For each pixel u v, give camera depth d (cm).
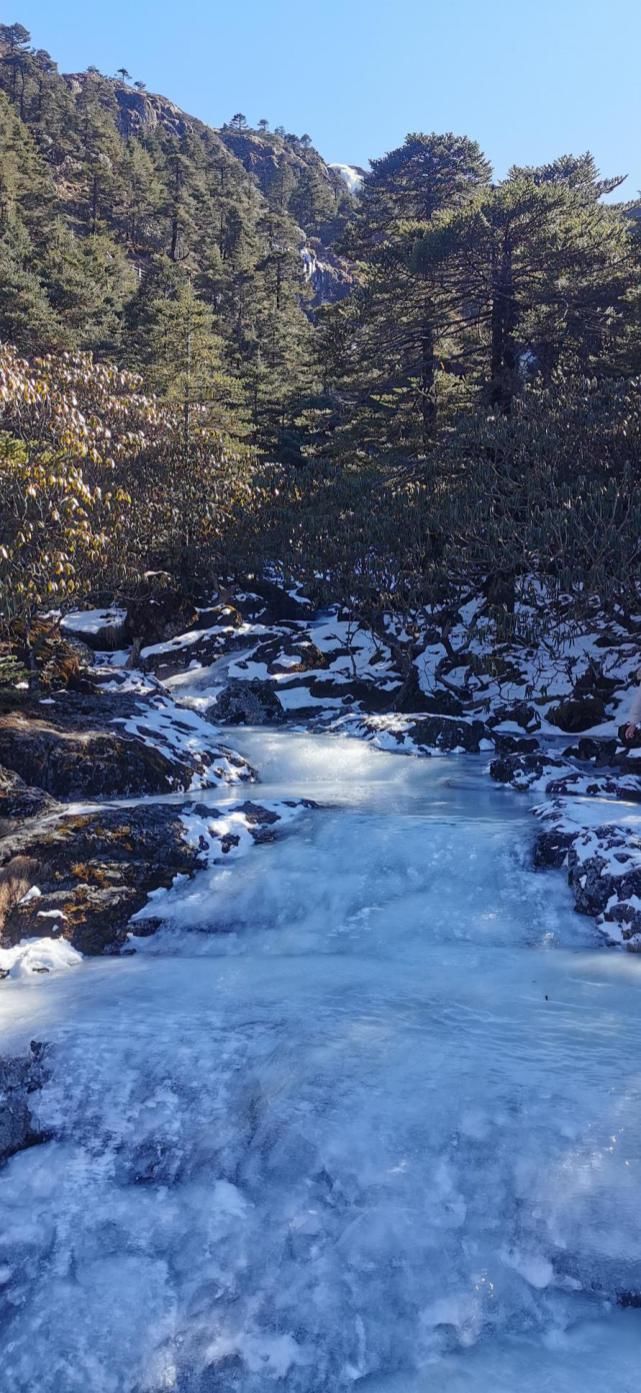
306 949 810
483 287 3597
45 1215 504
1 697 1462
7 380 2833
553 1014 641
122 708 1575
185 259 12925
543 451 2391
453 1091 531
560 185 3362
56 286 8144
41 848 912
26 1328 423
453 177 5578
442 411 4103
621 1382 379
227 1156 533
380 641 2567
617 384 2653
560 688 2098
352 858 938
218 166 18750
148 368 6825
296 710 2097
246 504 2830
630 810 1033
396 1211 474
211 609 2894
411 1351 410
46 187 11206
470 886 886
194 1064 600
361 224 5497
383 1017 644
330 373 4716
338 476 2908
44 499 2066
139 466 3005
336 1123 521
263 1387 398
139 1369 405
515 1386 382
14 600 1667
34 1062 620
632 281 3422
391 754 1616
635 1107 508
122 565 2106
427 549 2341
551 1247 449
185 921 868
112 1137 565
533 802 1236
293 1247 467
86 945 831
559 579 1992
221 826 1022
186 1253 468
